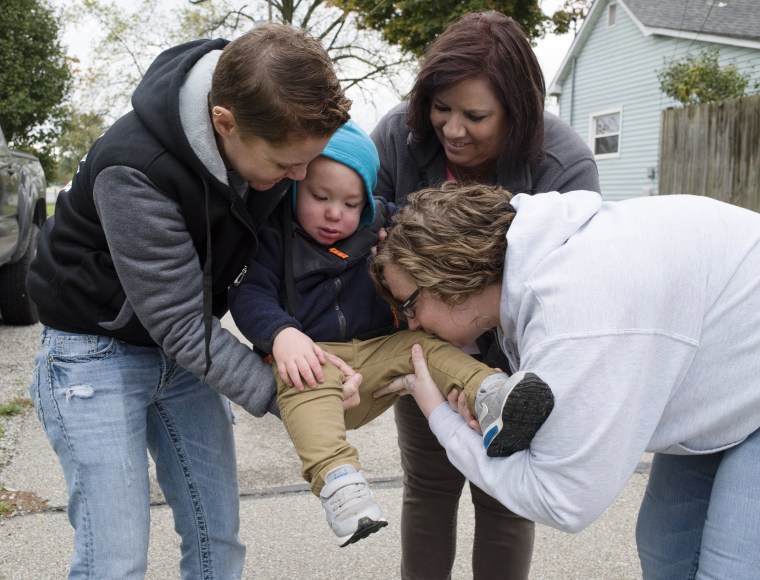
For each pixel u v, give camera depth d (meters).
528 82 1.87
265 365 1.85
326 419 1.74
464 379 1.71
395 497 3.33
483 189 1.68
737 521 1.54
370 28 17.98
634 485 3.46
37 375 1.82
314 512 3.20
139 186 1.59
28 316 6.46
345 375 1.84
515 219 1.54
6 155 5.88
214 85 1.55
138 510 1.79
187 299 1.70
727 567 1.54
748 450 1.58
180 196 1.63
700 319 1.46
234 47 1.52
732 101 9.09
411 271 1.61
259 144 1.54
